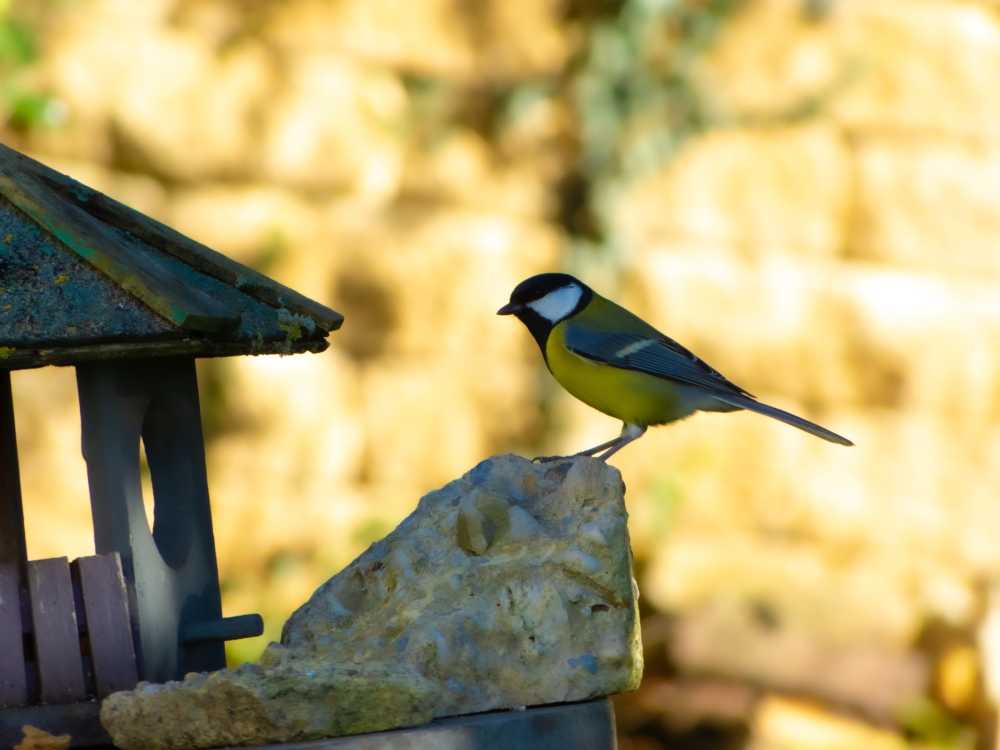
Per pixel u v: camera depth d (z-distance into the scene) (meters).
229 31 13.68
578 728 4.35
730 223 15.19
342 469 13.80
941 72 15.83
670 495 14.67
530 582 4.54
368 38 14.21
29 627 4.48
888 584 15.23
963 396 15.64
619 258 14.74
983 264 15.83
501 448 14.28
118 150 13.13
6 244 4.34
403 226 14.16
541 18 14.88
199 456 5.00
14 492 4.52
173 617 4.77
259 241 13.57
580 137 14.80
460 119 14.52
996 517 15.61
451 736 4.08
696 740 14.05
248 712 4.03
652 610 14.59
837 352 15.35
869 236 15.56
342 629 4.77
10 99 12.66
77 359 4.28
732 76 15.36
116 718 4.12
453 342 14.21
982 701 14.77
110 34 13.16
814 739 14.15
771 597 14.80
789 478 15.07
